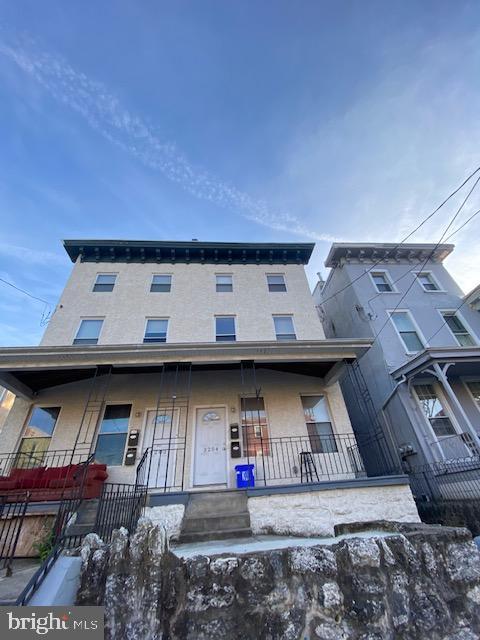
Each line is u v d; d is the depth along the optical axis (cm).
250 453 722
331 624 198
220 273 1080
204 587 210
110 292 984
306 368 830
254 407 789
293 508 474
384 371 916
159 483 670
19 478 534
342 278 1198
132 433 718
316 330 957
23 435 718
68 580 230
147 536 236
